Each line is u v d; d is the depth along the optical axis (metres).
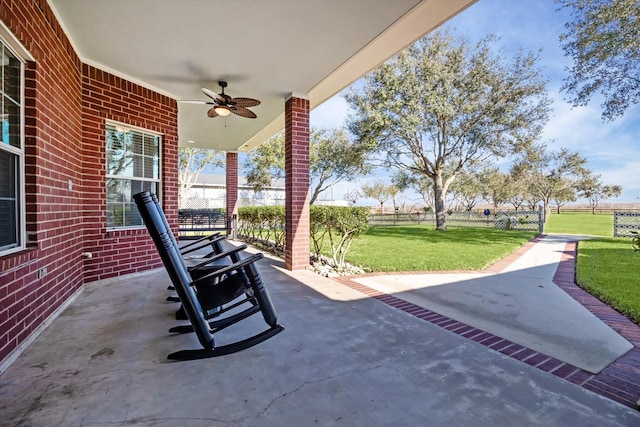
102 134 4.38
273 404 1.78
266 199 23.56
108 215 4.58
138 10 3.14
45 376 2.05
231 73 4.59
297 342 2.60
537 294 4.10
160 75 4.64
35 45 2.71
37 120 2.74
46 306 2.89
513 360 2.31
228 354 2.38
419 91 11.95
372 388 1.94
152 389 1.92
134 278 4.75
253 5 3.08
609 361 2.31
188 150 21.02
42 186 2.83
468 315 3.29
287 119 5.51
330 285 4.47
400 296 3.97
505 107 11.70
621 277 4.85
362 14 3.25
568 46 7.99
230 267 2.43
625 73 7.48
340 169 15.88
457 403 1.79
